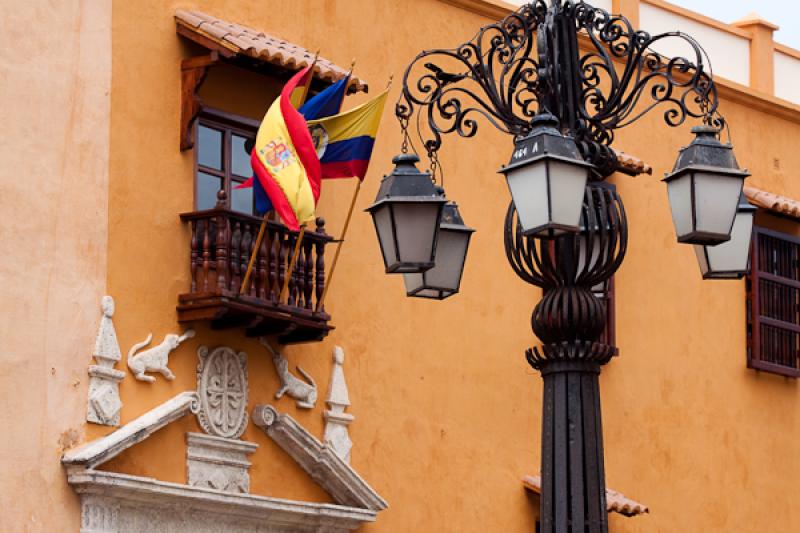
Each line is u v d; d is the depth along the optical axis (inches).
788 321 1023.6
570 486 499.8
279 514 738.2
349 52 812.0
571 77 535.8
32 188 665.6
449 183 851.4
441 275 556.4
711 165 522.0
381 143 822.5
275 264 715.4
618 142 956.0
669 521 934.4
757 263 1008.9
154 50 716.0
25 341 655.8
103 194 689.0
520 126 540.1
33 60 672.4
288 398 754.8
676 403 951.0
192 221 713.6
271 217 733.3
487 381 848.9
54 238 669.9
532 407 868.6
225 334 727.7
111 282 686.5
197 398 708.0
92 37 694.5
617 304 929.5
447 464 822.5
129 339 689.0
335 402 770.2
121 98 701.3
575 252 512.7
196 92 717.9
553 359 510.3
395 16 839.1
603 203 520.7
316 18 796.0
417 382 815.1
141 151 705.0
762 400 1002.7
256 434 737.6
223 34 709.3
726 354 986.1
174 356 704.4
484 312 853.2
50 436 657.0
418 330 819.4
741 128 1035.9
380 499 772.6
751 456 988.6
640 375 934.4
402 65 839.7
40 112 671.8
